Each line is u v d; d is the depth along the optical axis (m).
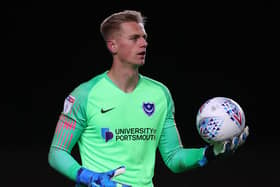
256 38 43.59
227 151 10.21
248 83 43.81
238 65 43.97
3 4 43.56
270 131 38.69
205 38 44.09
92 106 10.91
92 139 11.04
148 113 11.12
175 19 44.09
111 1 43.59
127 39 10.89
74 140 11.02
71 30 43.97
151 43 44.38
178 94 44.06
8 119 41.28
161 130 11.42
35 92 44.03
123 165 10.91
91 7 43.62
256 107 43.44
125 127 10.96
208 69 44.22
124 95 11.01
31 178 25.28
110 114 10.91
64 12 43.78
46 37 44.06
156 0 43.84
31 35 44.03
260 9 43.44
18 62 44.06
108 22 11.12
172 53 44.31
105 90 10.99
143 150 11.07
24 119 41.50
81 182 10.32
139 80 11.30
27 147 33.28
